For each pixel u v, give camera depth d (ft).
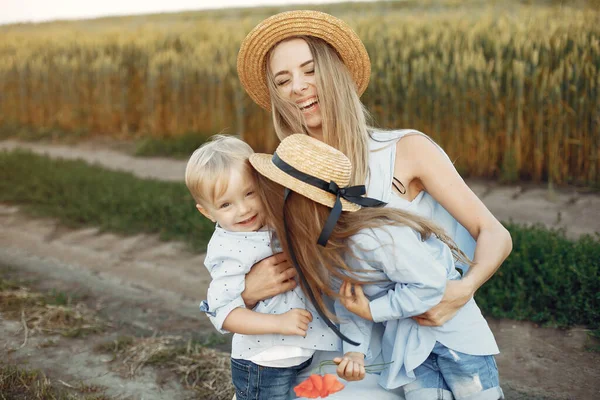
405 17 37.17
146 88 43.34
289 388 7.66
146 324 15.07
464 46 29.53
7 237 22.91
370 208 6.93
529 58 27.07
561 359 12.03
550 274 14.01
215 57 39.29
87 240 22.25
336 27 8.04
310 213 6.84
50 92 48.67
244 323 7.19
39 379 12.19
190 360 12.75
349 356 7.13
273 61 8.20
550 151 25.84
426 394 7.07
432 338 7.07
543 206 22.82
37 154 35.81
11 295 16.56
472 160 28.22
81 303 16.30
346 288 7.01
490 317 14.06
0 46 52.60
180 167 34.81
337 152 7.07
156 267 19.26
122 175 29.96
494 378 7.16
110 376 12.40
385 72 30.50
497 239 7.28
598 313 13.00
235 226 7.53
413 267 6.60
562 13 29.04
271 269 7.42
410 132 7.66
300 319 7.18
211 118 39.52
